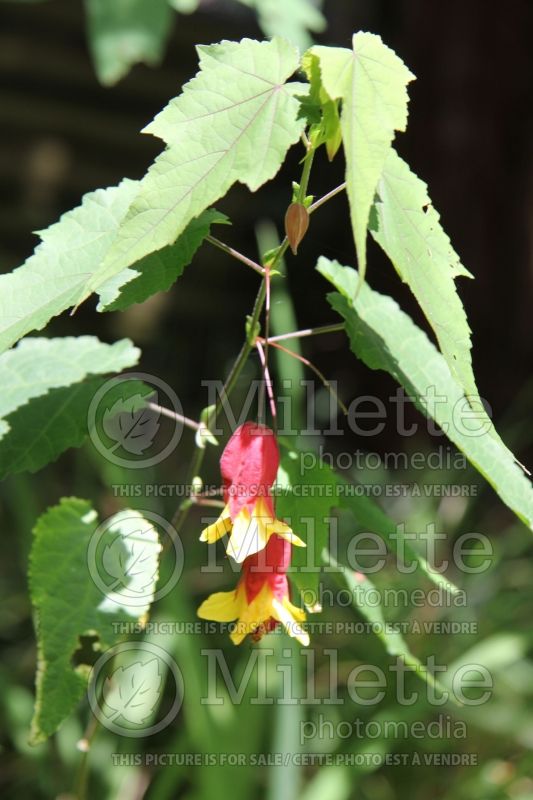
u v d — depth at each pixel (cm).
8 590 86
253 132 42
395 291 110
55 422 50
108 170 135
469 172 121
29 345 52
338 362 126
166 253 46
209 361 132
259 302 47
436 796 72
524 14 118
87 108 132
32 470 49
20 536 87
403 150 123
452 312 43
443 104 121
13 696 73
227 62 42
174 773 66
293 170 129
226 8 131
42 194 132
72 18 128
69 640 48
